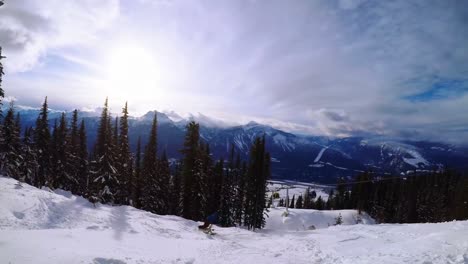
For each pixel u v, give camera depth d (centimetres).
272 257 1591
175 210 4981
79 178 4584
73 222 2008
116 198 3653
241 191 4947
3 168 3775
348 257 1481
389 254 1351
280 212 6372
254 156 4556
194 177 3731
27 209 1933
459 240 1295
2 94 2536
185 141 3766
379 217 7312
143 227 2278
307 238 2455
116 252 1295
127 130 3984
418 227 2183
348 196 9006
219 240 2322
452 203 6022
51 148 4188
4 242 1052
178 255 1500
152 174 4375
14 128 3878
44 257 945
